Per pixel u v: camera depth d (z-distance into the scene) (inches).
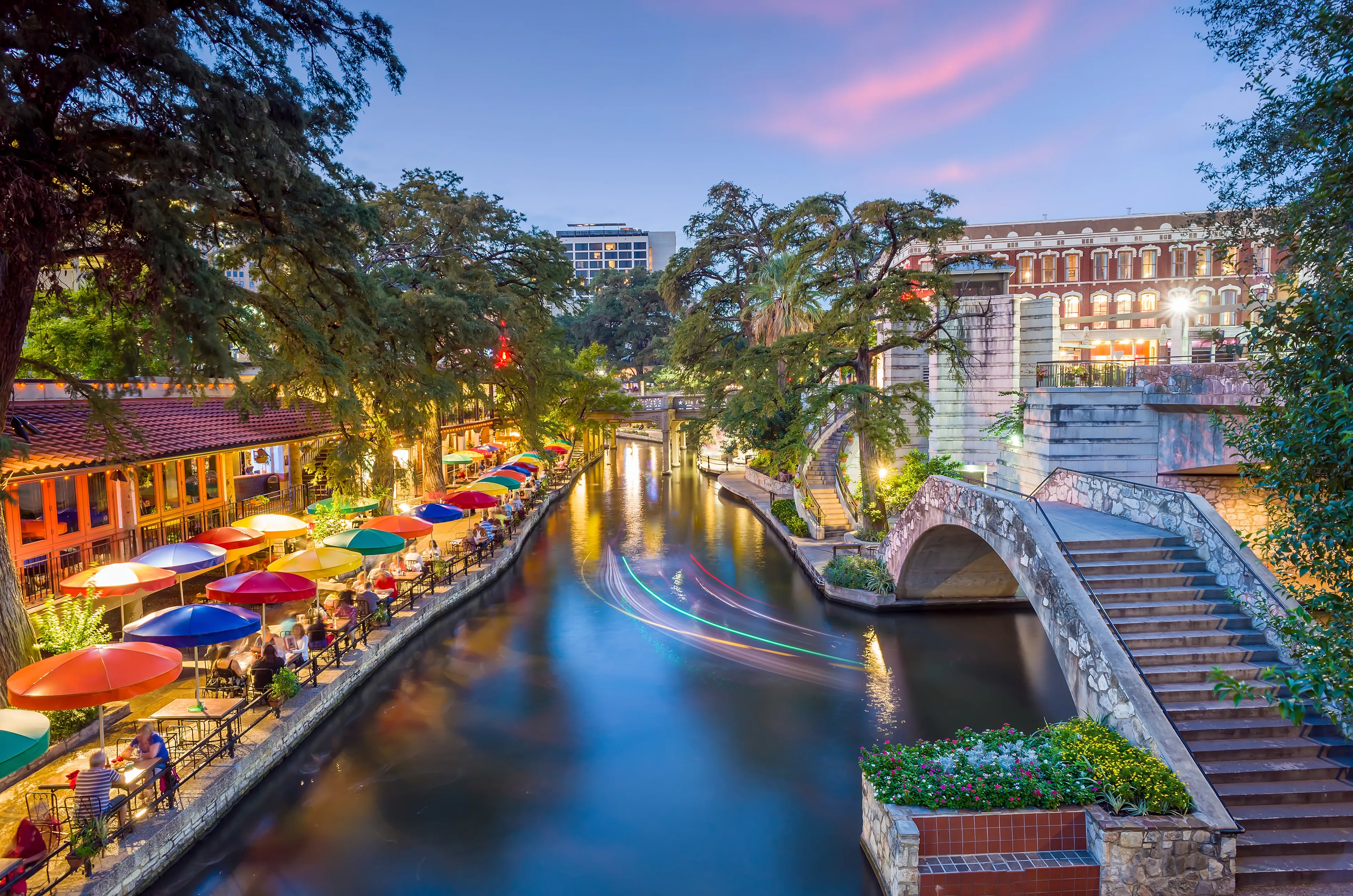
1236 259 1422.2
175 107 461.7
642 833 462.3
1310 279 313.7
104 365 926.4
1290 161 493.7
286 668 587.5
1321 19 287.0
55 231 430.6
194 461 915.4
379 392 906.1
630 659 767.7
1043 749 421.4
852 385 1100.5
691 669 738.8
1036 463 858.1
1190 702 433.1
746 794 507.2
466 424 1748.3
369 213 664.4
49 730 363.3
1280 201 518.3
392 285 1074.1
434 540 1158.3
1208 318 1796.3
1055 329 1332.4
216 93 450.9
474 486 1243.2
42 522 691.4
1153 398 799.7
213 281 486.6
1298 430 261.0
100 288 498.6
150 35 414.3
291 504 1076.5
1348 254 279.6
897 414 1113.4
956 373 1216.2
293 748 563.8
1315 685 251.3
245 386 668.7
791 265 1198.3
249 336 636.1
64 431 677.9
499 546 1194.6
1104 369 866.8
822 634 842.8
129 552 780.0
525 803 495.8
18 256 425.4
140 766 436.5
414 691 684.1
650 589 1039.6
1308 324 275.7
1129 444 817.5
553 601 979.3
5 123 377.1
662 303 3745.1
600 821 475.2
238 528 759.1
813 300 1476.4
